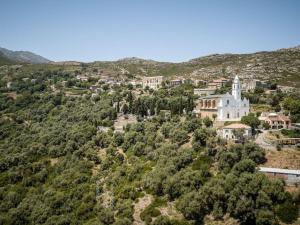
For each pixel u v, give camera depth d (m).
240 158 96.06
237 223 77.19
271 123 133.25
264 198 75.88
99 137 148.62
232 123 133.50
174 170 99.25
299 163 93.06
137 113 180.88
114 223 85.75
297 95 199.50
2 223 105.12
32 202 112.19
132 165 115.94
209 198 82.12
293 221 74.00
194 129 127.44
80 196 110.62
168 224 81.19
